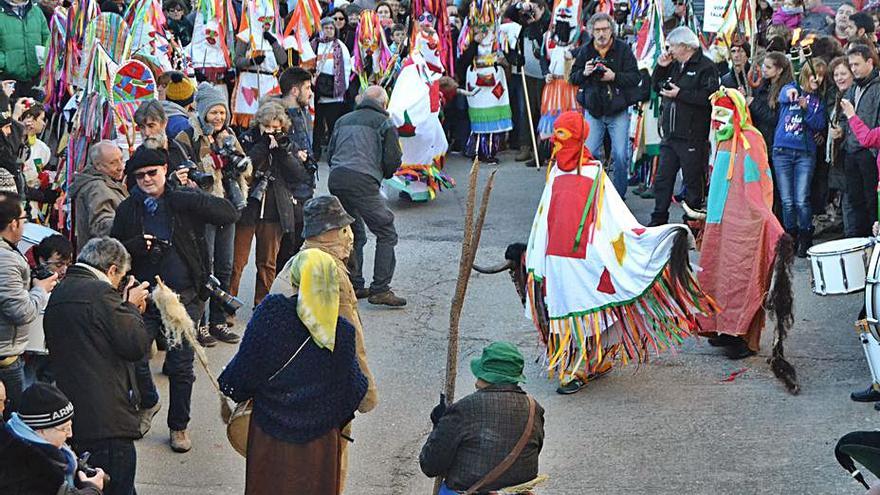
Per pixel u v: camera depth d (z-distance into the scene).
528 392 10.52
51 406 6.56
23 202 11.77
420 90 16.62
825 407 10.02
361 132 12.54
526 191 17.69
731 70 16.02
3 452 5.95
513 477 6.69
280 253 12.36
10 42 16.94
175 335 8.34
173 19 19.14
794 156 13.91
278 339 6.96
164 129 10.21
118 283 8.22
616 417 9.91
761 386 10.52
